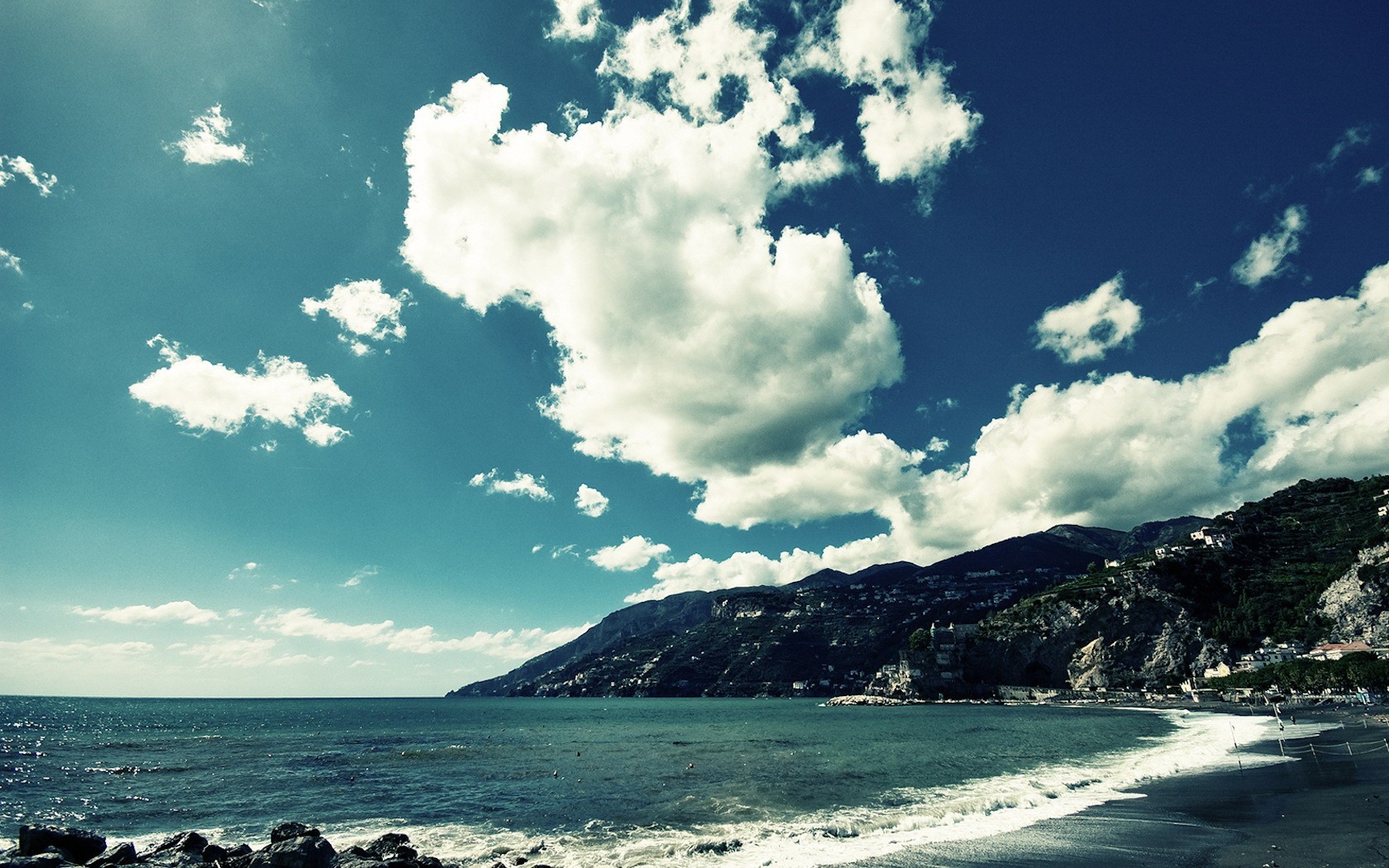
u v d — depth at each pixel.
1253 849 24.83
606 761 66.75
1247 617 182.25
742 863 25.62
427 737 109.50
